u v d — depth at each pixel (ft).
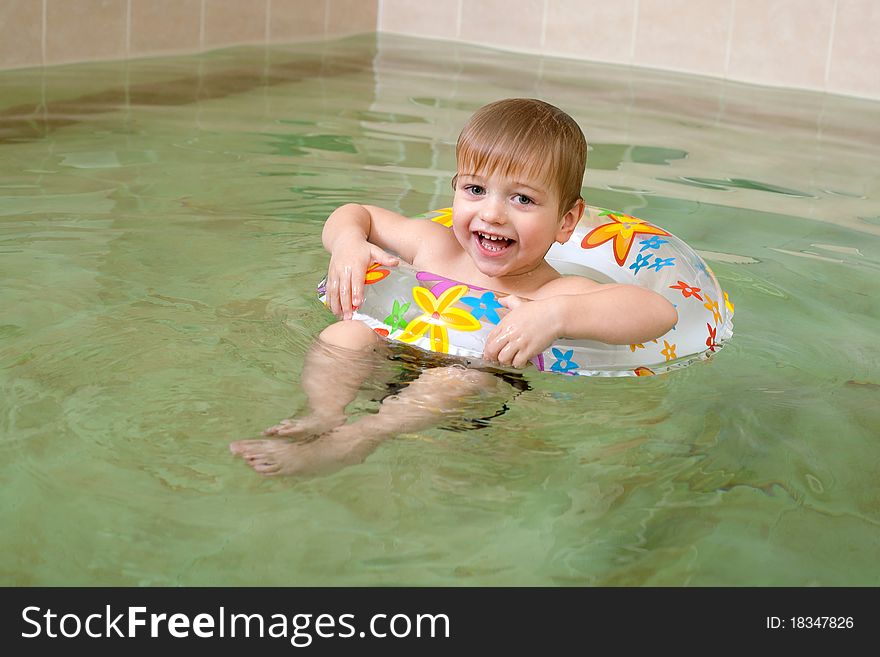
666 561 3.66
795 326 5.94
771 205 8.70
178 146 9.14
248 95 11.75
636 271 6.09
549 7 17.11
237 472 3.96
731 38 16.05
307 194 7.86
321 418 4.34
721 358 5.42
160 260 6.15
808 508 4.04
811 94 15.08
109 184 7.79
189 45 14.38
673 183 9.23
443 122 10.91
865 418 4.81
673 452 4.37
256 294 5.70
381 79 13.37
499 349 4.99
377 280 5.45
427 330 5.12
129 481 3.87
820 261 7.22
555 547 3.68
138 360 4.79
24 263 5.95
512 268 5.51
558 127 5.38
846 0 15.17
